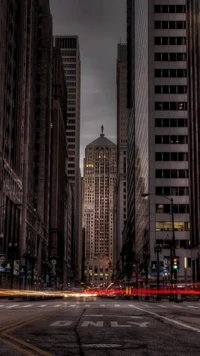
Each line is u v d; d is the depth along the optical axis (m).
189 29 107.69
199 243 91.94
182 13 134.38
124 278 190.38
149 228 122.25
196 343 12.95
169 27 133.75
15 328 16.92
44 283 155.62
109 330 16.39
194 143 99.62
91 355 10.44
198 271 94.25
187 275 118.00
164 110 129.62
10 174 109.75
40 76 184.00
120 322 20.38
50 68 198.88
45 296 75.81
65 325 18.30
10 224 109.88
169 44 132.75
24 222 128.50
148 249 120.25
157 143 127.75
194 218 98.12
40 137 180.38
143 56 146.88
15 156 118.44
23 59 131.62
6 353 10.59
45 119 183.12
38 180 177.62
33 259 114.81
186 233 121.62
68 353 10.70
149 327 17.88
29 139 144.62
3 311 30.69
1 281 99.25
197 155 95.56
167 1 134.62
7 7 109.12
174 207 123.44
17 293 73.75
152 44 132.75
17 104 121.12
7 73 109.88
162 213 122.94
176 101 130.12
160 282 117.94
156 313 28.62
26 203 131.62
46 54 186.00
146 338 14.05
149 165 126.50
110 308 36.25
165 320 22.02
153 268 99.56
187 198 124.12
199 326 18.53
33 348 11.49
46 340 13.20
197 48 96.94
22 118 131.00
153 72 131.50
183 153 127.00
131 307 39.16
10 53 113.69
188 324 19.56
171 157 126.94
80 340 13.27
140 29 160.62
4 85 105.44
